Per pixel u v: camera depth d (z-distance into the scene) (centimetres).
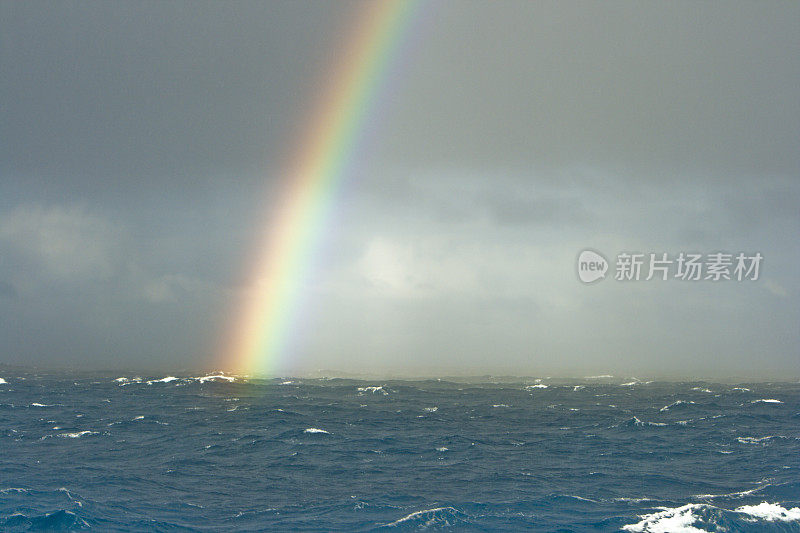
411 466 6378
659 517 4456
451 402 13075
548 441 7900
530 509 4688
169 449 7125
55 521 4238
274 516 4578
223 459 6631
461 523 4353
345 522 4412
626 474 5962
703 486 5453
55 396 13000
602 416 10531
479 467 6328
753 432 8481
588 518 4466
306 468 6241
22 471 5875
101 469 6050
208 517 4553
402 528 4266
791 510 4612
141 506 4778
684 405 11625
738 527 4250
